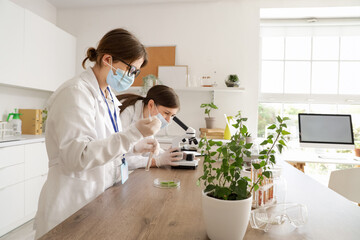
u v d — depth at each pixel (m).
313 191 1.13
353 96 3.73
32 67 3.04
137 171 1.48
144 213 0.84
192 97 3.73
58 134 1.01
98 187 1.22
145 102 1.92
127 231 0.71
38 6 3.59
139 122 1.04
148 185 1.17
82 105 1.06
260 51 3.90
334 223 0.79
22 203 2.61
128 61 1.22
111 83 1.29
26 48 2.94
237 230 0.65
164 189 1.11
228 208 0.63
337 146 3.12
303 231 0.74
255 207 0.90
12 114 3.04
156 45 3.78
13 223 2.53
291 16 3.78
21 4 3.29
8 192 2.44
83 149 0.96
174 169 1.54
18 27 2.82
